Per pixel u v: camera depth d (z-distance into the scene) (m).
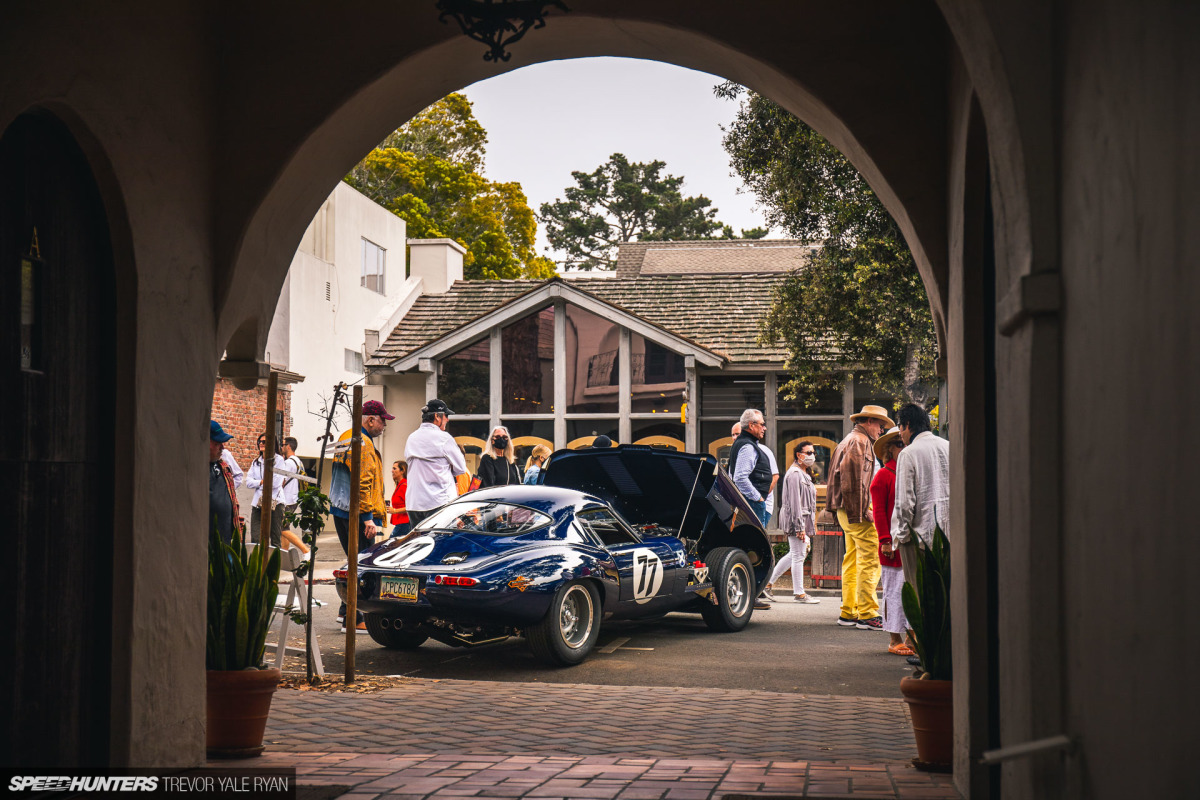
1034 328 3.13
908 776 4.89
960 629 4.69
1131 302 2.38
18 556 3.83
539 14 4.64
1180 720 2.04
